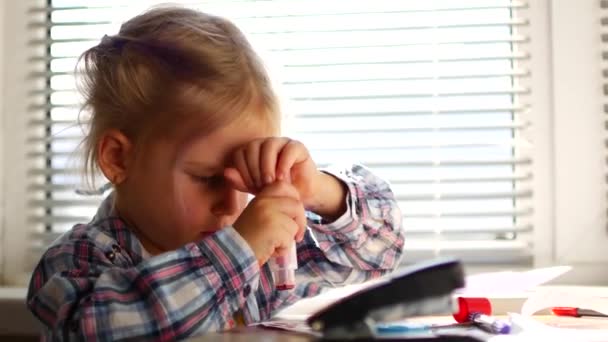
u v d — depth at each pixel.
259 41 1.39
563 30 1.32
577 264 1.31
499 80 1.36
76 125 1.20
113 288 0.78
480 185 1.36
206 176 0.93
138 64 0.98
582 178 1.31
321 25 1.38
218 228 0.92
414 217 1.35
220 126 0.92
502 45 1.36
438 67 1.36
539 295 0.92
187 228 0.93
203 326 0.77
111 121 0.99
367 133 1.38
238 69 0.96
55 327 0.80
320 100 1.38
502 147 1.35
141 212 0.95
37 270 0.93
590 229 1.31
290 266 0.86
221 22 1.04
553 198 1.33
